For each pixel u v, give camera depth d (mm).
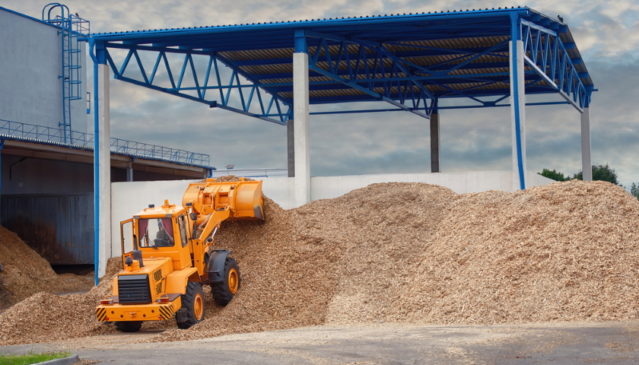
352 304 18203
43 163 40469
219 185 21719
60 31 49156
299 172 27047
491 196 21859
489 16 25984
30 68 46344
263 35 29188
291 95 42875
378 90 42469
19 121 45156
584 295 15633
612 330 12914
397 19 26719
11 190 38344
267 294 19344
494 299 16297
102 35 28203
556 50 30938
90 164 44344
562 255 16969
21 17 45688
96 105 28484
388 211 22719
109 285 22766
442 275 18125
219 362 11242
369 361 11062
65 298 19984
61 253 37906
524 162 25250
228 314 18328
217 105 35188
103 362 11734
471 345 12047
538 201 19875
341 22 27047
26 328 17922
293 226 22297
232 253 21750
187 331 16219
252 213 21531
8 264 31469
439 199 23219
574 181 20812
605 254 16766
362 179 27000
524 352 11188
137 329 18344
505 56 35375
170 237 18031
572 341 11922
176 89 32469
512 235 18453
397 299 18016
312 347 12633
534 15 26969
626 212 18469
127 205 28688
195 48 32500
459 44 33219
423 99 42969
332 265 20219
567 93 34844
